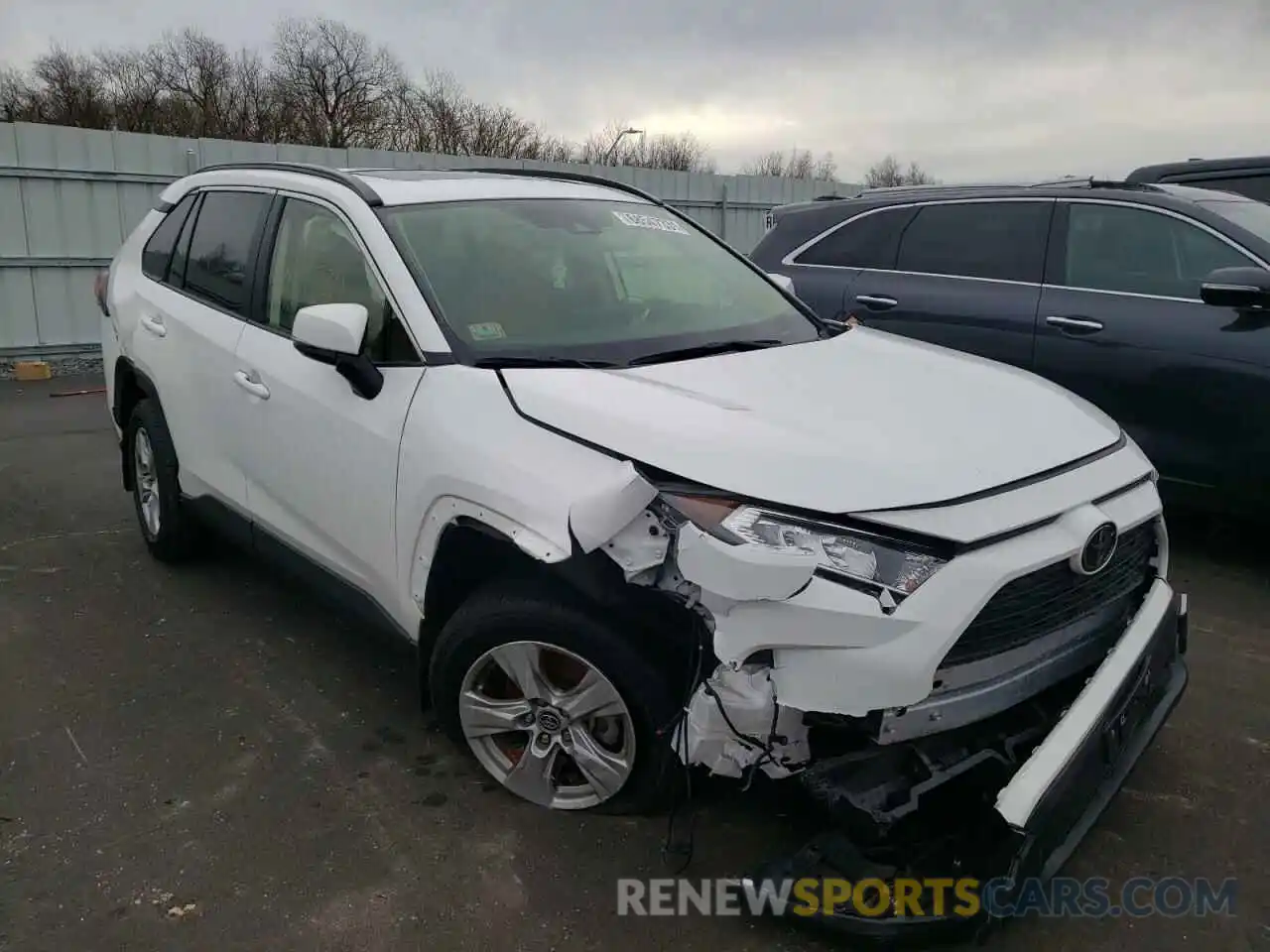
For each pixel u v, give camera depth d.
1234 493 4.70
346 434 3.15
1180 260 4.95
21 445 7.37
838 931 2.29
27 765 3.18
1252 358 4.54
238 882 2.65
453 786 3.07
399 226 3.35
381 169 3.96
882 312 5.90
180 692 3.65
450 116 37.03
